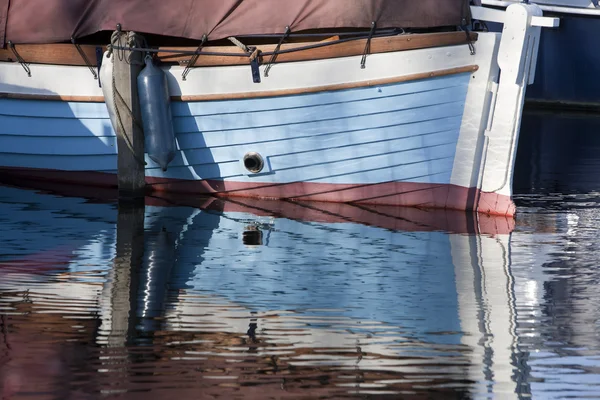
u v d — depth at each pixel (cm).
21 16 3400
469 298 2156
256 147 3328
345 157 3275
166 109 3291
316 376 1666
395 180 3272
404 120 3169
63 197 3375
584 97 6425
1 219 2970
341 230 2902
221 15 3222
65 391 1580
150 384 1617
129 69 3256
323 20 3136
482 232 2898
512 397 1594
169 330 1895
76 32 3350
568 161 4316
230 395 1578
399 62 3105
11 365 1692
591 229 2953
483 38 3064
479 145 3161
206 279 2295
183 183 3481
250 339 1847
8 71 3472
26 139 3559
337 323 1962
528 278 2342
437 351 1798
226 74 3250
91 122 3456
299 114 3234
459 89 3112
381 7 3109
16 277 2278
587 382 1659
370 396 1584
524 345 1838
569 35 6359
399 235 2842
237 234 2822
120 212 3133
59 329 1891
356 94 3164
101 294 2144
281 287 2233
